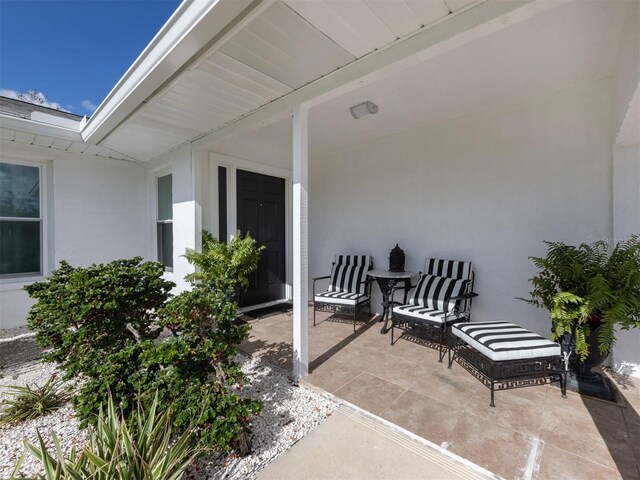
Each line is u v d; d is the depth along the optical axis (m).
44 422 2.05
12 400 2.23
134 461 1.28
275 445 1.78
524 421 1.98
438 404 2.18
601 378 2.37
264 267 5.08
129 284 2.41
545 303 2.55
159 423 1.47
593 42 2.17
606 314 2.14
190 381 1.74
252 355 3.10
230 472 1.59
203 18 1.66
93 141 3.77
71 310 2.15
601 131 2.75
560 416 2.03
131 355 1.79
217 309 1.82
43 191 4.26
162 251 4.90
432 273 3.64
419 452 1.72
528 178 3.14
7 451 1.79
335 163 4.92
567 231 2.94
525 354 2.17
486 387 2.41
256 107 2.82
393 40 1.89
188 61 2.07
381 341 3.43
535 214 3.10
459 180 3.61
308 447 1.77
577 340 2.26
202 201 3.98
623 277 2.19
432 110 3.38
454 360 2.89
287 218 5.38
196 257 3.39
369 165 4.49
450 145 3.67
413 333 3.31
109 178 4.70
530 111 3.11
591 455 1.67
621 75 2.19
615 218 2.62
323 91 2.31
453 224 3.67
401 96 3.02
